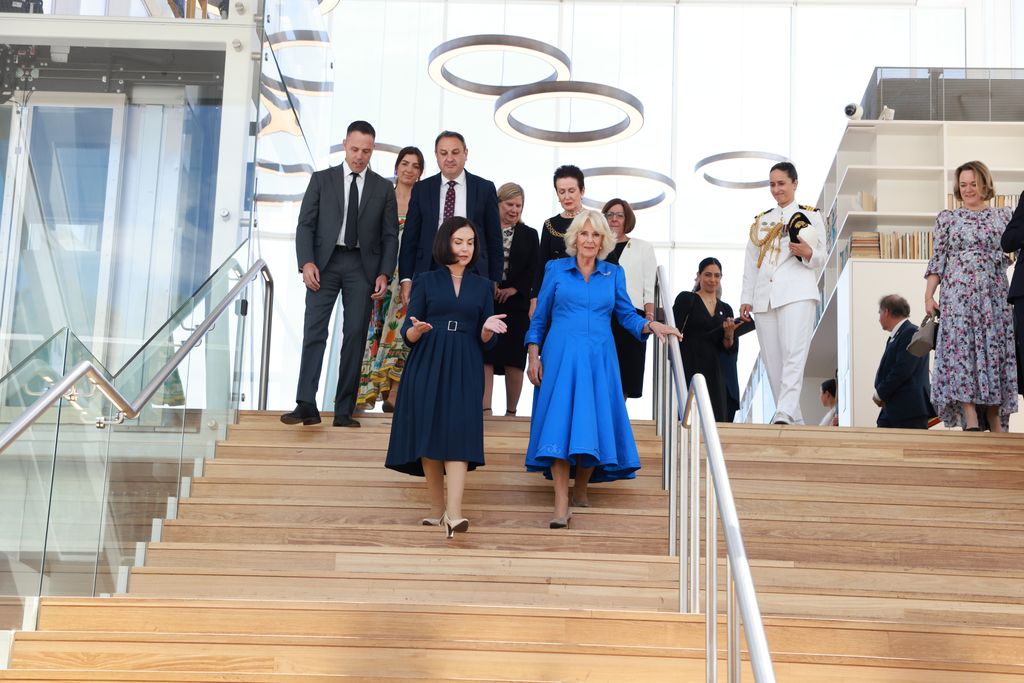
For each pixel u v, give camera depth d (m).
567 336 5.53
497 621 4.03
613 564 4.97
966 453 6.07
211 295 6.08
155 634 3.87
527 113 17.81
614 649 3.82
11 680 3.65
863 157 11.34
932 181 10.93
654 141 17.48
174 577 4.86
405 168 7.55
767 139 17.38
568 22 17.88
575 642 4.01
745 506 5.61
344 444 6.39
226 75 7.79
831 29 17.55
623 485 6.09
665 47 17.73
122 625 4.09
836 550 5.20
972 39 16.92
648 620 4.05
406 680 3.62
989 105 11.14
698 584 4.43
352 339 6.51
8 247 7.69
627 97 13.68
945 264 6.64
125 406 4.84
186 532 5.43
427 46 17.77
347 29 17.73
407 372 5.45
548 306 5.72
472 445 5.33
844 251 10.55
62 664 3.85
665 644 4.03
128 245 7.68
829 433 6.18
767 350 7.15
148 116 7.80
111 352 7.55
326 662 3.83
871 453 6.10
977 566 5.14
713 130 17.47
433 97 17.56
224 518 5.68
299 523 5.55
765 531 5.36
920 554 5.18
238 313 6.84
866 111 11.54
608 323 5.60
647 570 4.96
